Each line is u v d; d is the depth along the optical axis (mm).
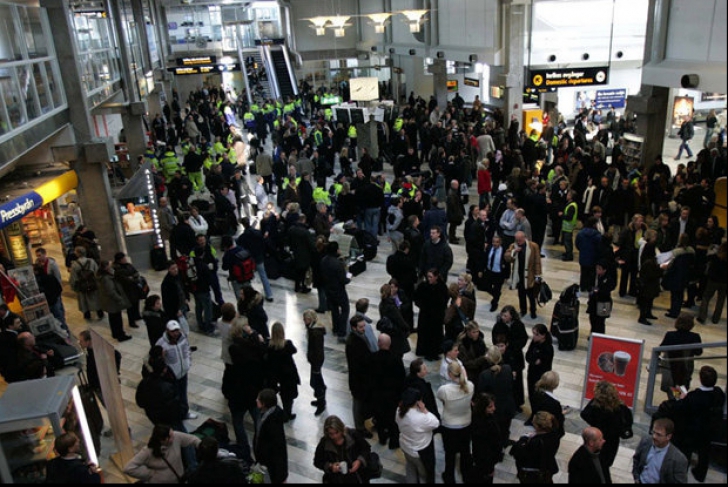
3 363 7832
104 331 10781
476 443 5809
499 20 20438
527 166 16844
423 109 23594
